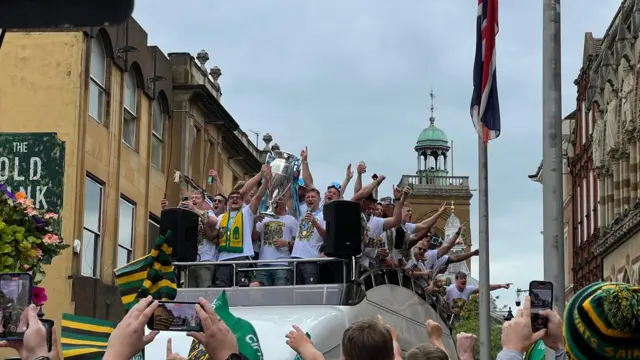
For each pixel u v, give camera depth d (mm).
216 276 11805
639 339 3943
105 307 28000
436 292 14734
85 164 27531
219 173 41125
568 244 59344
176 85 36312
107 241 29141
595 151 46375
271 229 12773
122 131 30391
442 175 83000
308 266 11656
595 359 4004
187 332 4562
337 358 10320
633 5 39812
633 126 40000
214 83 40344
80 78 27203
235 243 12547
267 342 9789
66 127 26953
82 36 27281
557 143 11391
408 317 12562
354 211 10867
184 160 36031
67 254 26375
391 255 13445
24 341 4285
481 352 16406
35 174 26641
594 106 48219
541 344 6246
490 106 16625
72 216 26578
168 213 11664
